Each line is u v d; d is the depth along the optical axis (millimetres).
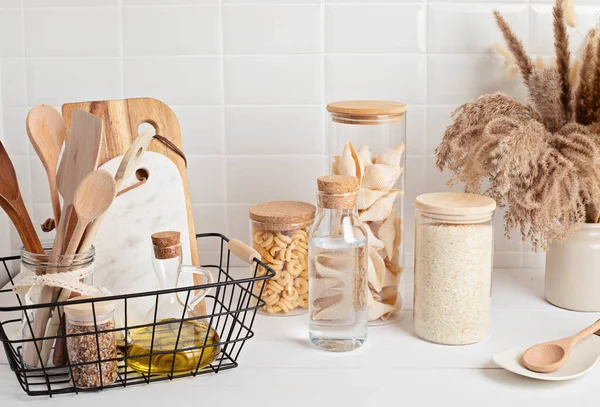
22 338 1077
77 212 987
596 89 1265
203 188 1533
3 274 1520
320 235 1148
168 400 1024
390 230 1274
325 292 1157
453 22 1463
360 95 1495
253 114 1504
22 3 1459
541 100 1304
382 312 1266
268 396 1032
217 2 1460
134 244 1233
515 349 1137
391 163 1282
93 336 1030
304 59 1480
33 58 1479
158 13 1463
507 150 1162
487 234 1166
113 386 1050
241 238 1554
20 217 1050
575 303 1301
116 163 1236
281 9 1462
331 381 1073
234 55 1479
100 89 1491
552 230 1209
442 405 1008
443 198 1209
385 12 1461
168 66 1483
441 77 1484
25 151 1514
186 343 1074
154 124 1273
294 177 1529
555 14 1297
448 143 1294
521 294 1391
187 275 1244
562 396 1031
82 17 1464
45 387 1059
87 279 1054
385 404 1010
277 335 1234
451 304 1168
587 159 1181
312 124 1507
